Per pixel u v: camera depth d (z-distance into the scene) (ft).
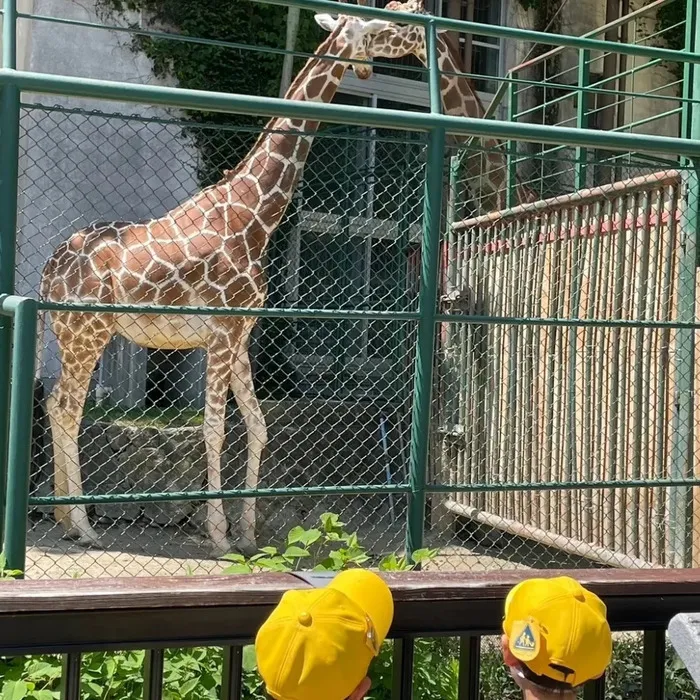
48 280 20.88
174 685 7.89
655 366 17.99
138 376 27.86
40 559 18.56
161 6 30.60
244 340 21.11
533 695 4.94
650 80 39.45
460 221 24.07
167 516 23.16
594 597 5.01
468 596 5.41
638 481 14.49
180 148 29.84
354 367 28.94
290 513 24.88
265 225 20.85
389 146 30.27
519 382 21.53
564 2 38.29
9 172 11.66
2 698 7.18
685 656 4.62
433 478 24.29
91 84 11.93
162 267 20.12
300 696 4.46
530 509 21.13
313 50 33.35
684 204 17.10
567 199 19.94
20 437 10.20
